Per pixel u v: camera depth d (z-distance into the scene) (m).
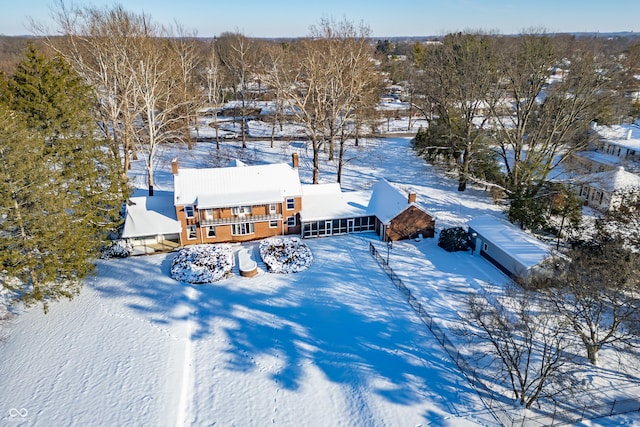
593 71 41.88
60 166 36.50
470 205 47.94
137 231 38.75
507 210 46.00
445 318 30.30
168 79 61.94
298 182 42.00
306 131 62.66
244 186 41.00
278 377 26.03
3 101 35.50
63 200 31.42
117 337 28.97
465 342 28.19
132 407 23.95
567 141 48.34
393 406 23.73
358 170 58.47
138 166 58.47
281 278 35.38
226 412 23.92
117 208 37.81
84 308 31.84
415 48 110.25
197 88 72.06
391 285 34.16
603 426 22.52
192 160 61.69
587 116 42.94
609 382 25.20
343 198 43.72
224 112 91.12
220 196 39.84
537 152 47.59
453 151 56.03
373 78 57.94
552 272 31.94
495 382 25.30
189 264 36.22
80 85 41.41
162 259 38.19
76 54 50.75
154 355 27.50
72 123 36.12
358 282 34.56
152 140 47.72
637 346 26.17
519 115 46.41
